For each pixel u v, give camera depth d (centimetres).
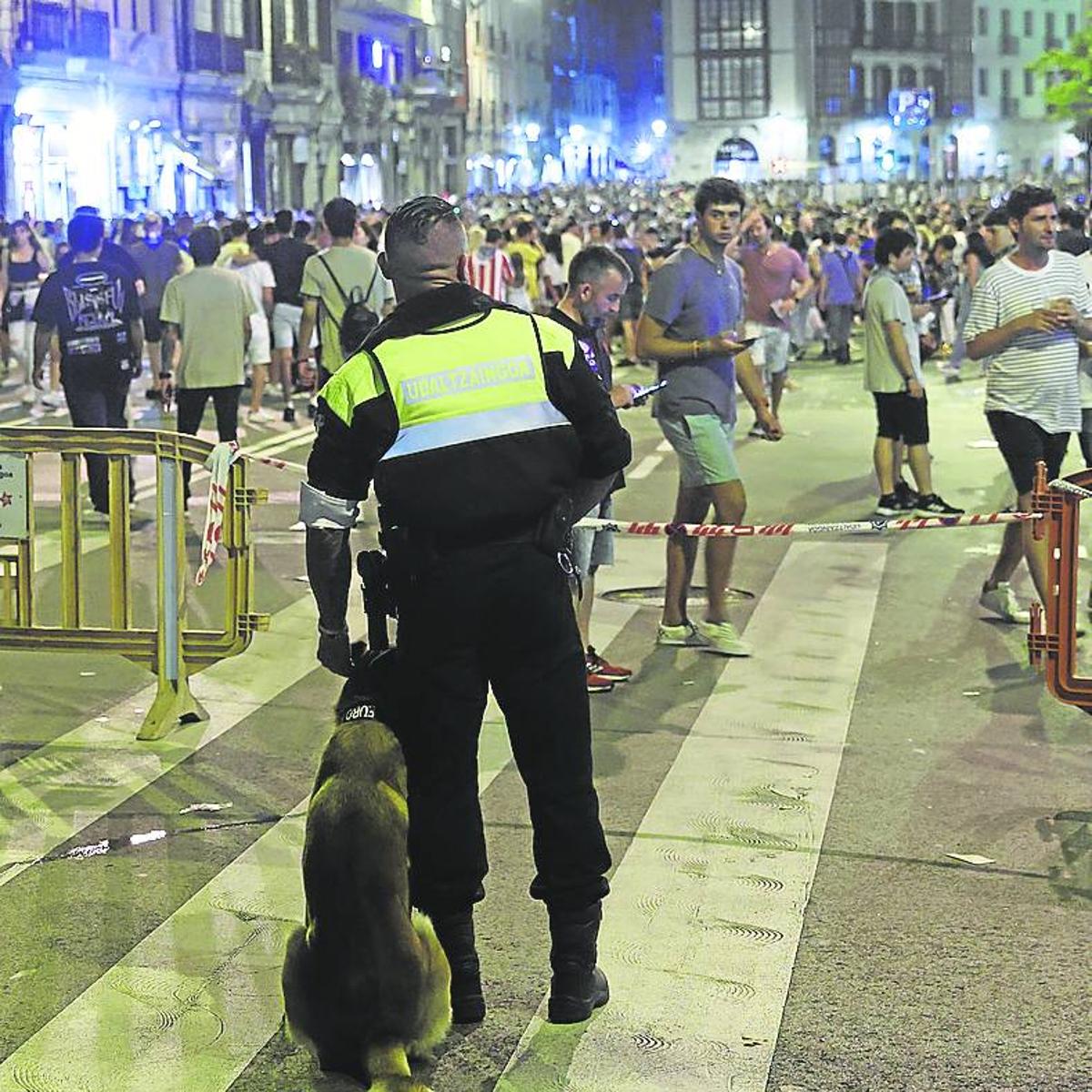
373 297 1350
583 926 481
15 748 746
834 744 750
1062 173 13512
